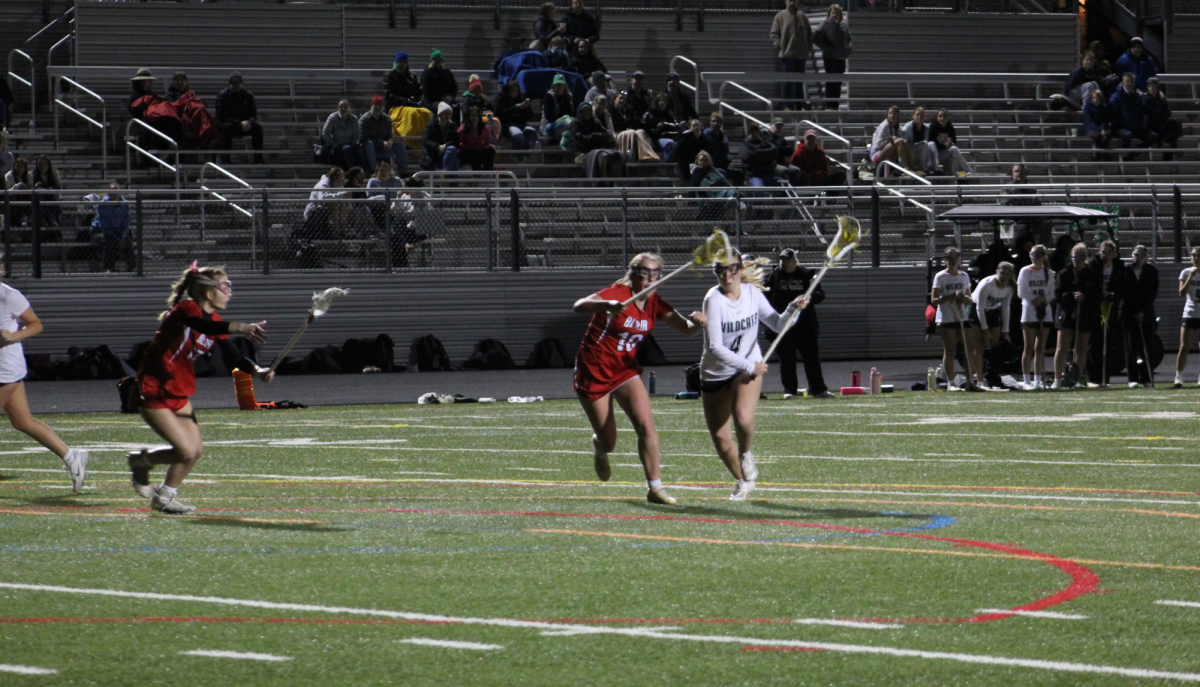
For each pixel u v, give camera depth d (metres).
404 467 26.58
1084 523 19.20
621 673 11.56
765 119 70.81
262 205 53.69
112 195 53.41
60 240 52.56
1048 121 73.19
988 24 78.44
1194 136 72.75
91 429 34.50
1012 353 44.91
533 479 24.80
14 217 52.28
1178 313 59.38
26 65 69.75
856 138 69.44
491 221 55.66
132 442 31.56
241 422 36.12
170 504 20.28
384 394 44.81
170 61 69.81
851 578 15.41
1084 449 28.56
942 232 59.88
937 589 14.82
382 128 60.19
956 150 66.06
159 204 53.06
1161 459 26.89
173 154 60.75
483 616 13.64
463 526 19.17
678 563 16.33
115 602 14.28
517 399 42.44
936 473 25.06
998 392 43.62
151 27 69.50
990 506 20.91
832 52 72.31
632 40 76.19
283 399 43.38
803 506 20.95
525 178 60.47
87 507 21.25
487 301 55.56
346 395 44.56
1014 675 11.45
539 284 55.97
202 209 53.41
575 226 56.81
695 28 76.81
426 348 54.44
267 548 17.39
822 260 58.16
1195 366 52.66
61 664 11.86
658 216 57.50
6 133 60.62
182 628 13.14
